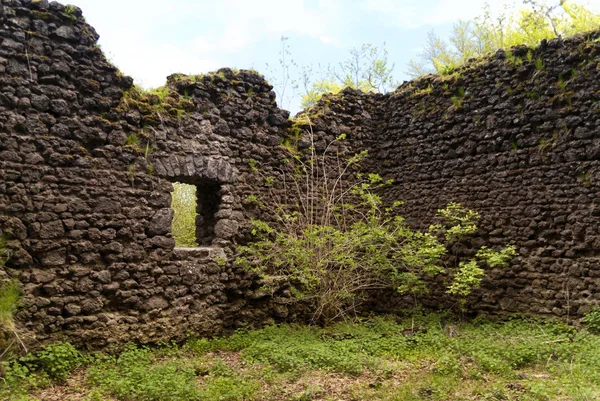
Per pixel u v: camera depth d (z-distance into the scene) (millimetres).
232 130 8242
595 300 7270
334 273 8508
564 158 7770
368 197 8883
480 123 8727
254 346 6777
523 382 5117
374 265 8648
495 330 7590
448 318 8570
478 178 8703
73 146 6414
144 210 7020
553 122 7938
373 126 10234
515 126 8352
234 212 8086
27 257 5910
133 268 6824
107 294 6551
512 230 8250
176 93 7703
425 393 4938
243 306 8023
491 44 14258
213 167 7859
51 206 6148
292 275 8125
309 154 9250
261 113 8695
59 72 6375
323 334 7602
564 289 7609
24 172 5977
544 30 12750
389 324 8109
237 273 8008
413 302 9219
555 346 6277
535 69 8227
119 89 6953
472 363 5805
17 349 5480
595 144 7469
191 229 14195
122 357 6160
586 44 7734
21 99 6023
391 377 5535
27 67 6117
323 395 4992
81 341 6188
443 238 9047
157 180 7207
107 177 6668
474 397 4770
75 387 5238
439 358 5988
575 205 7617
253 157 8477
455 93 9188
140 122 7176
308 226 8227
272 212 8609
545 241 7887
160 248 7133
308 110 9789
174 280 7227
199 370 5863
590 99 7594
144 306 6871
